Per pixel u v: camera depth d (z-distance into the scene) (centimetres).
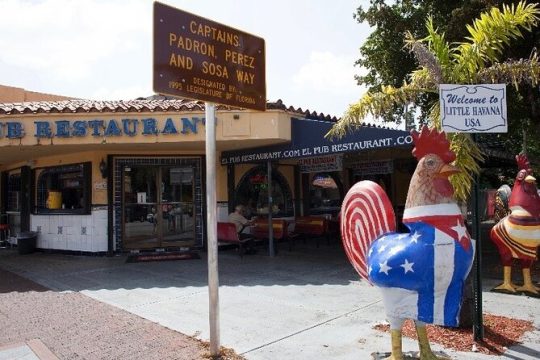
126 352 523
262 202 1452
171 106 1102
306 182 1582
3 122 1065
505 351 496
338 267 1016
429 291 378
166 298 766
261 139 1038
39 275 1005
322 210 1656
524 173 747
